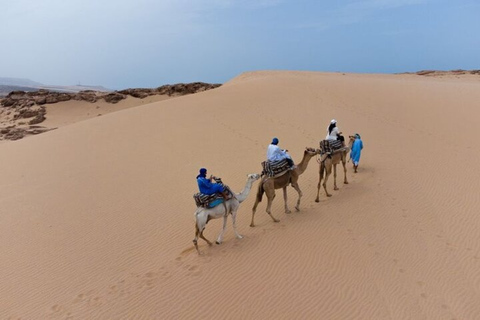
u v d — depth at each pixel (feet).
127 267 35.58
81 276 34.83
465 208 40.40
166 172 60.70
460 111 86.38
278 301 28.60
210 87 395.75
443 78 238.89
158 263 35.70
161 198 50.78
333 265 32.35
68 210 49.29
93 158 71.97
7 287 34.19
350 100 101.35
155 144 77.15
